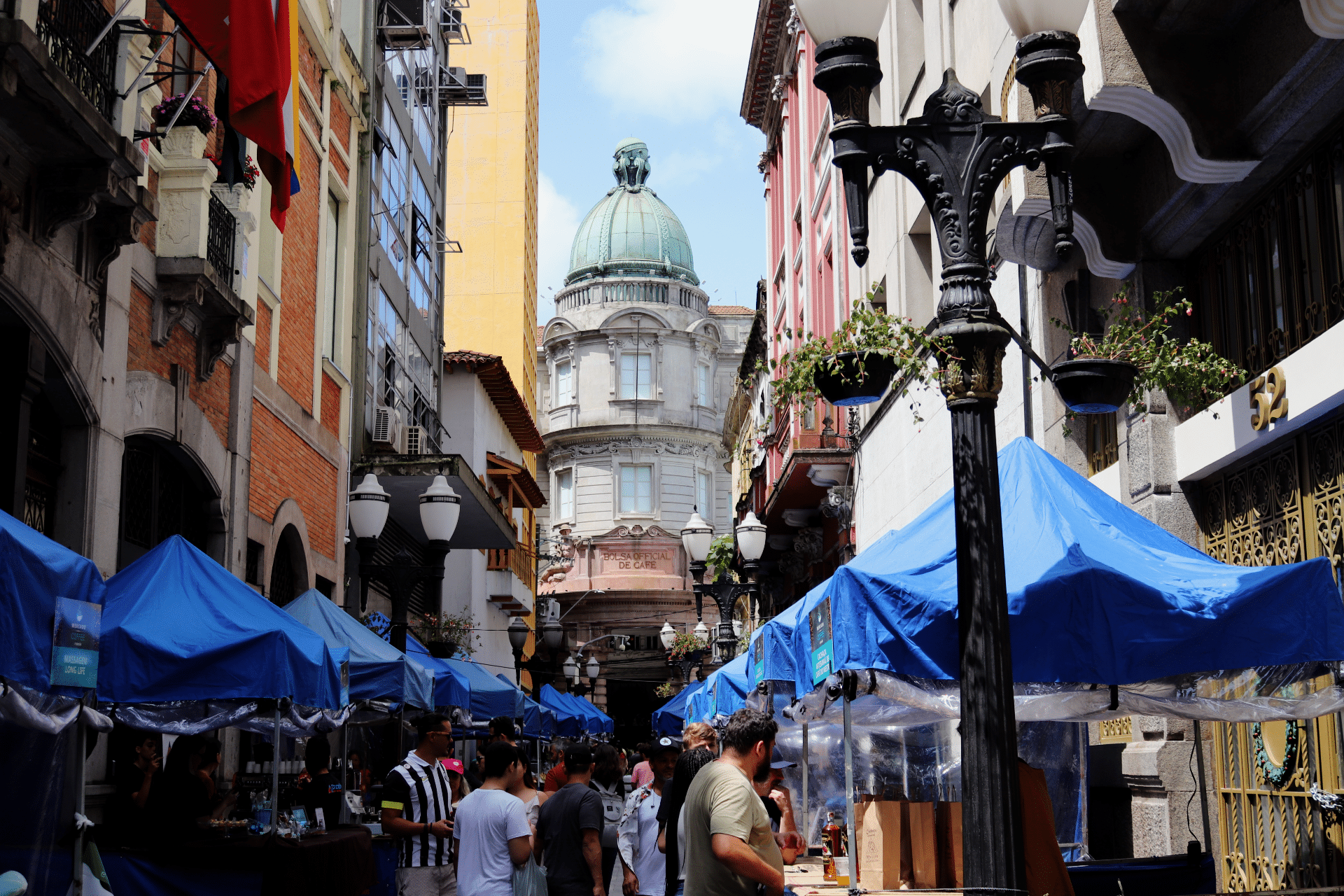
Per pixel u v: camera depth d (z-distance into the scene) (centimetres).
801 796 1573
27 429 992
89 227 1105
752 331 3938
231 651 853
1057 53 575
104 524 1147
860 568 718
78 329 1084
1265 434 870
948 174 584
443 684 1596
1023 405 1288
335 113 2139
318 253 2006
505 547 3262
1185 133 895
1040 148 582
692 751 777
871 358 662
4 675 534
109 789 1162
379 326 2464
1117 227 1045
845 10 574
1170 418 1024
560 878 837
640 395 7300
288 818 987
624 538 7019
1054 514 673
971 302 573
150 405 1270
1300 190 887
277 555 1789
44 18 934
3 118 918
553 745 2112
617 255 7812
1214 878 845
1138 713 754
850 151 578
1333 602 611
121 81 1050
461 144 5303
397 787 912
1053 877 714
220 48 1117
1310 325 873
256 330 1661
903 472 1889
